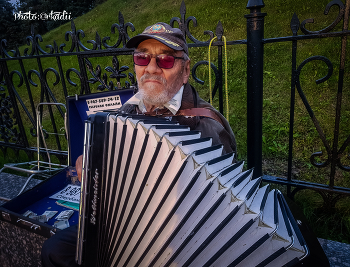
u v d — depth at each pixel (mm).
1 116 3734
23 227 1795
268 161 3135
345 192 2023
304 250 964
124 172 1174
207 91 4391
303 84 3883
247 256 1011
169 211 1106
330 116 3355
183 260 1111
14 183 3350
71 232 1546
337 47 4164
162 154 1105
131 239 1207
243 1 6391
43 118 5688
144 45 1601
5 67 3338
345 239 2086
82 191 1260
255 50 1827
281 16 5344
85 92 2768
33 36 2883
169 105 1616
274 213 1062
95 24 10484
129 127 1163
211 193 1064
